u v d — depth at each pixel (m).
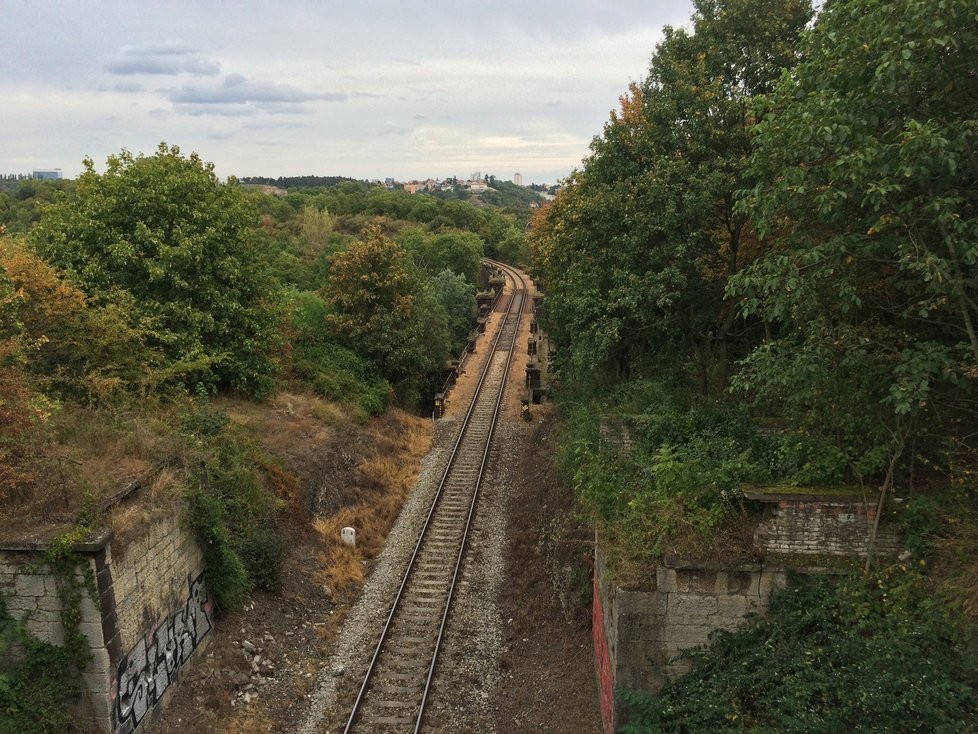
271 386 22.02
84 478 10.28
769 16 14.62
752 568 9.23
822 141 8.23
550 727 11.03
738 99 14.40
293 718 11.30
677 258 15.20
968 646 7.82
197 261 18.28
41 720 9.05
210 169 20.88
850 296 8.38
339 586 15.51
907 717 7.28
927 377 7.83
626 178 17.62
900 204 8.39
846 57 8.29
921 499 8.98
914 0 7.09
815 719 7.64
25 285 14.00
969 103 7.92
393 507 20.05
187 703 11.20
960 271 7.75
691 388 17.84
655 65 16.50
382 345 28.89
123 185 18.56
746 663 8.84
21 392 10.67
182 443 13.13
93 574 9.27
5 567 9.28
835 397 9.52
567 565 14.49
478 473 22.84
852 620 8.67
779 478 10.23
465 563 16.70
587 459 15.33
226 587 12.85
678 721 8.76
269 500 15.76
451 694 11.89
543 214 34.16
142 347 16.72
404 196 114.88
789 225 11.55
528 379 34.44
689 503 9.82
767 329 14.75
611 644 10.12
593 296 17.02
